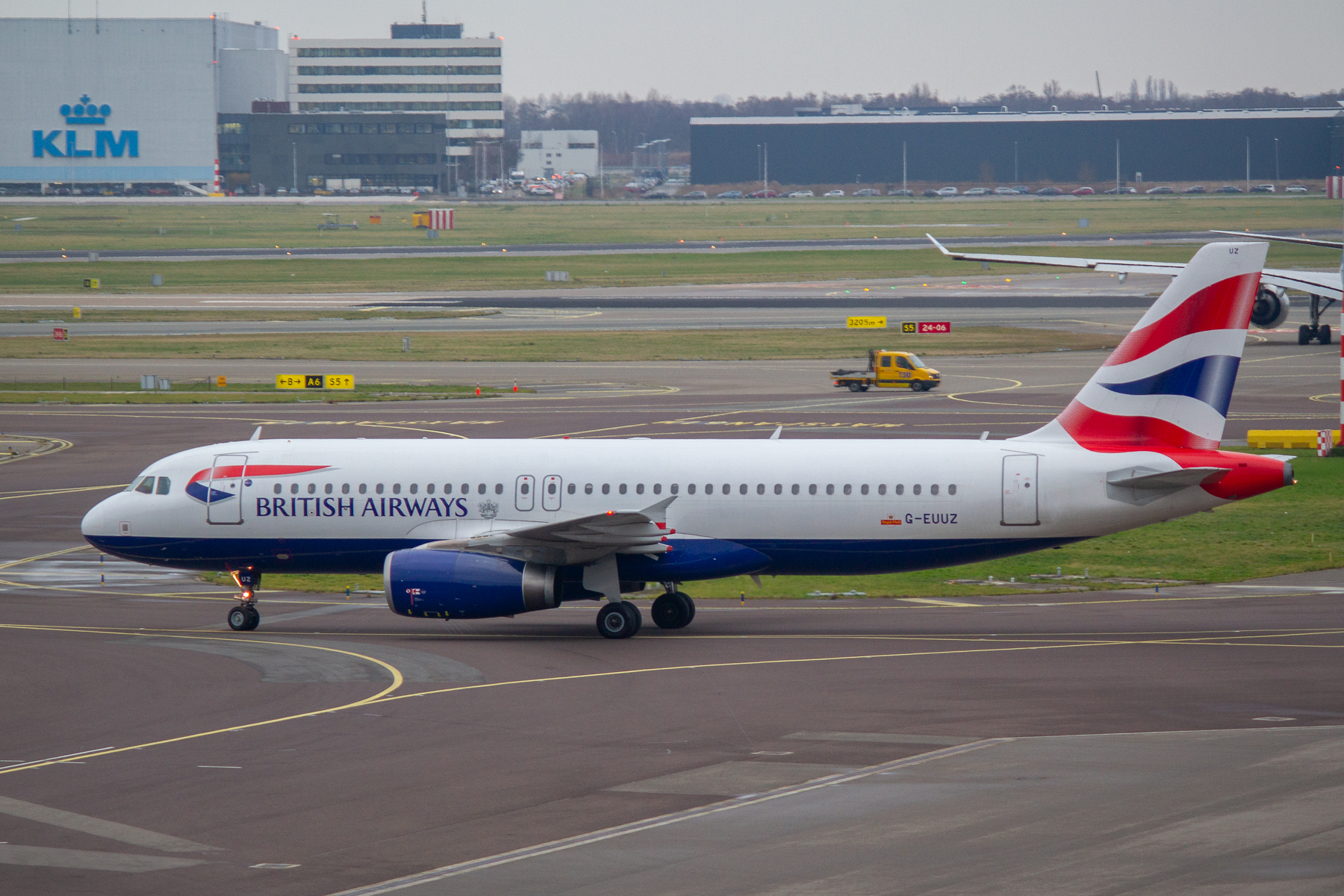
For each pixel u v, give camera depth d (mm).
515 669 119750
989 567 177375
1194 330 136000
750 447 142500
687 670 118562
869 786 81375
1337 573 167500
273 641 135375
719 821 75062
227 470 147375
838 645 130000
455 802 79750
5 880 67188
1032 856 67875
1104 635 132625
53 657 126000
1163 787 79750
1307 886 62906
